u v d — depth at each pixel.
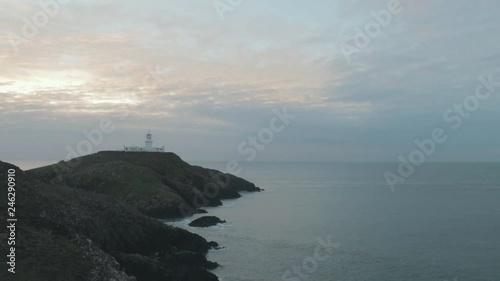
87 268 33.38
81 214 48.56
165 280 43.06
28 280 28.39
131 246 52.19
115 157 122.56
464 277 49.81
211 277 45.47
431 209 114.50
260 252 61.31
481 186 199.75
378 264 55.22
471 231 79.75
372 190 182.75
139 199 88.44
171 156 132.38
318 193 169.00
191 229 79.69
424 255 60.19
